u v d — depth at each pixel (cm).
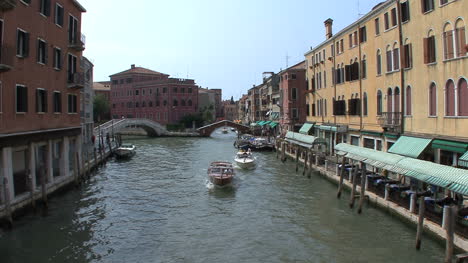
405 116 1873
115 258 1219
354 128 2550
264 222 1580
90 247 1304
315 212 1691
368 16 2289
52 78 2002
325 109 3228
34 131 1756
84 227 1507
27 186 1720
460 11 1436
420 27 1720
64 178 2119
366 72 2359
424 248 1212
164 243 1352
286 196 2016
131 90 8525
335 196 1956
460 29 1444
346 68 2677
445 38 1535
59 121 2103
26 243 1320
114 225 1544
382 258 1184
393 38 1986
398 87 1944
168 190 2203
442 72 1556
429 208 1271
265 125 6222
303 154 3102
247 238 1397
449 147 1450
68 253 1246
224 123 6969
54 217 1622
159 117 8044
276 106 5603
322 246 1302
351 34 2609
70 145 2545
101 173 2809
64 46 2172
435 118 1612
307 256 1226
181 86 8062
